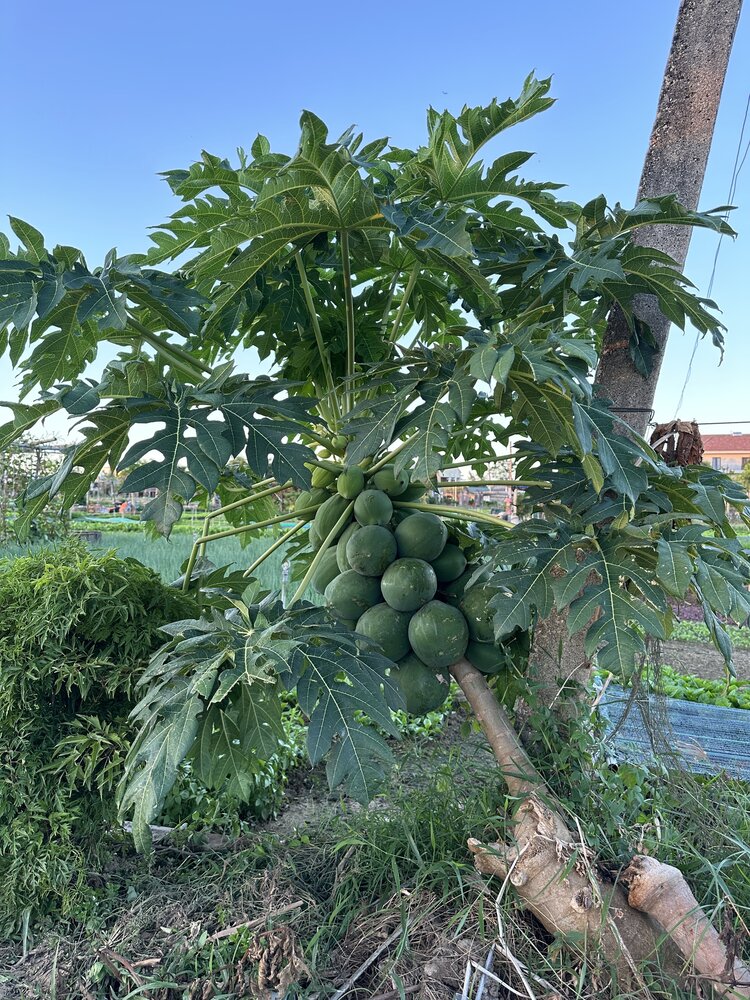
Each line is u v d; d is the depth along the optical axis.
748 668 7.98
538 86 2.66
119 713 3.20
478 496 14.30
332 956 2.56
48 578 3.11
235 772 2.75
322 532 2.99
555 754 2.87
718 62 3.54
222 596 3.36
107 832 3.30
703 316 3.03
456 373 2.44
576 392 2.18
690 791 3.13
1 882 2.97
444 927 2.53
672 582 2.26
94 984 2.62
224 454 2.24
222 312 3.13
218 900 2.93
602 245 2.77
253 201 2.87
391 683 2.47
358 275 3.59
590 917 2.36
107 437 2.70
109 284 2.32
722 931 2.35
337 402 3.20
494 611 2.71
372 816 3.27
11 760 3.03
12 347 2.69
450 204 2.97
